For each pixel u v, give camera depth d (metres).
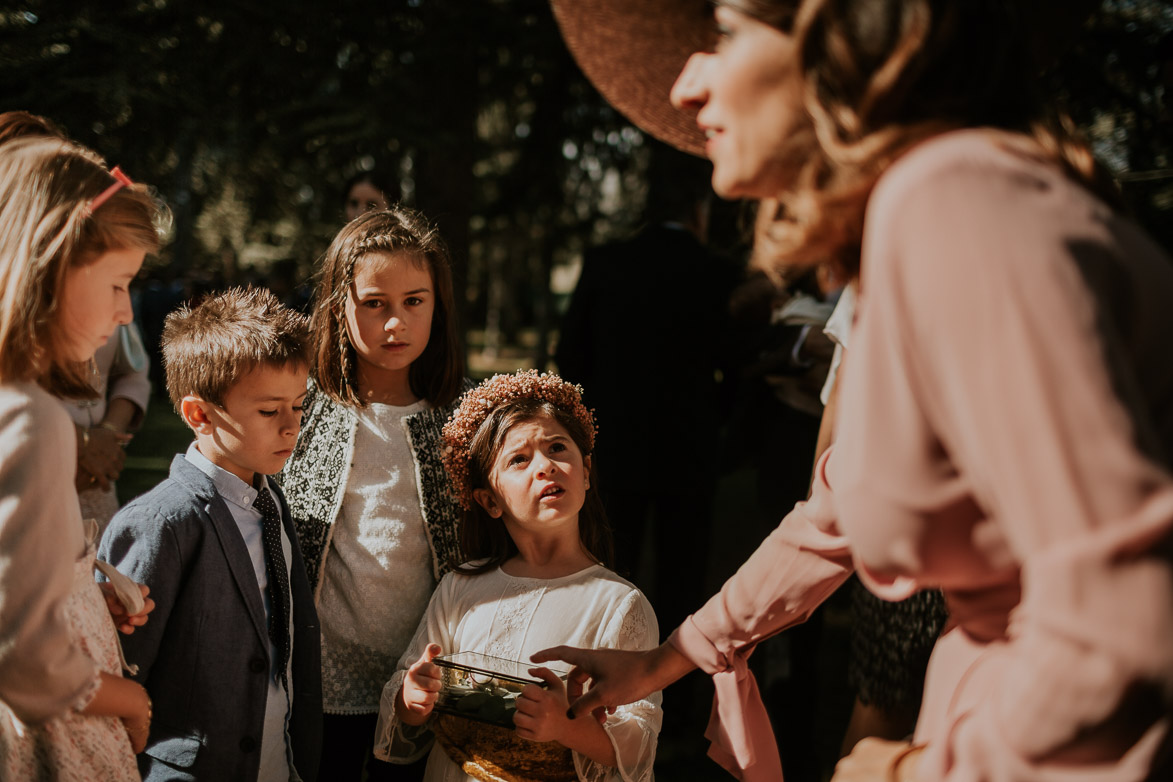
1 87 5.46
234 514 2.01
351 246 2.35
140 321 13.05
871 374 0.79
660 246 3.93
